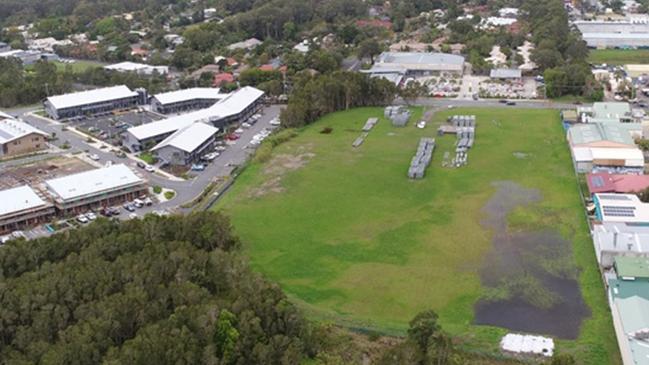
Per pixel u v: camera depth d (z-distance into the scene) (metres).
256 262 92.88
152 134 145.38
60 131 159.62
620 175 115.81
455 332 74.75
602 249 86.75
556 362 63.16
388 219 105.75
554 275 86.94
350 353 71.56
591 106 162.00
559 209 106.88
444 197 113.56
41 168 133.00
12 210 105.44
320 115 164.25
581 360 68.88
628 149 125.75
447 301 81.94
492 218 104.62
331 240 99.19
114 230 92.12
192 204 114.06
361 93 172.25
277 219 106.81
